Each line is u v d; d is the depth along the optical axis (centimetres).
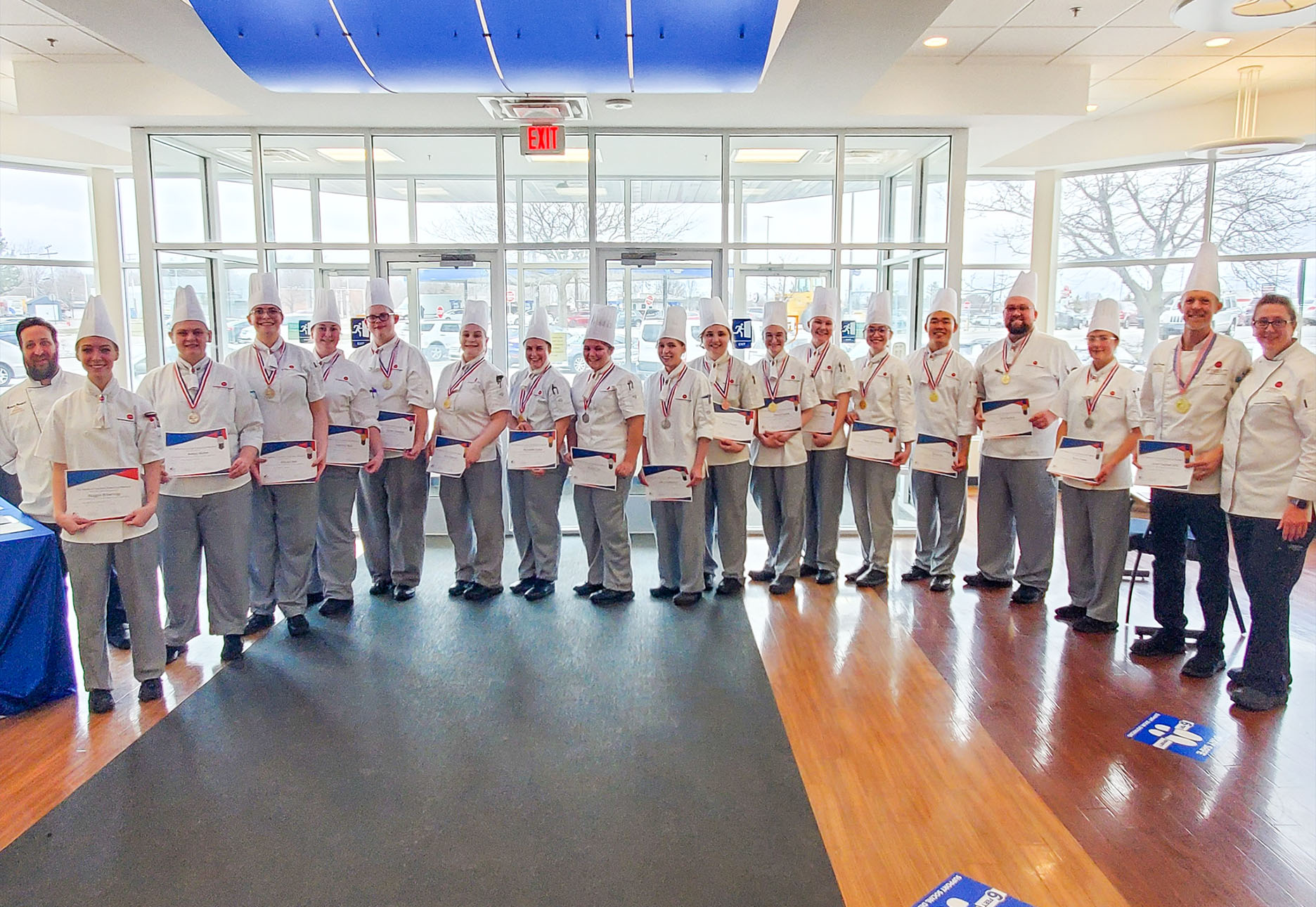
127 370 777
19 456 377
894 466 486
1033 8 475
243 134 595
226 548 374
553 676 361
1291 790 270
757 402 475
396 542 468
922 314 634
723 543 477
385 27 398
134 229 775
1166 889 221
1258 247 711
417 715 324
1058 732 310
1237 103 660
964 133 611
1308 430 312
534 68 436
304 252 614
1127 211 777
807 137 611
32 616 331
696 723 318
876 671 366
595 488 453
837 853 236
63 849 240
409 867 230
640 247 617
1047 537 456
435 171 609
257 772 282
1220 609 359
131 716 325
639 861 232
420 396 457
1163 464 359
